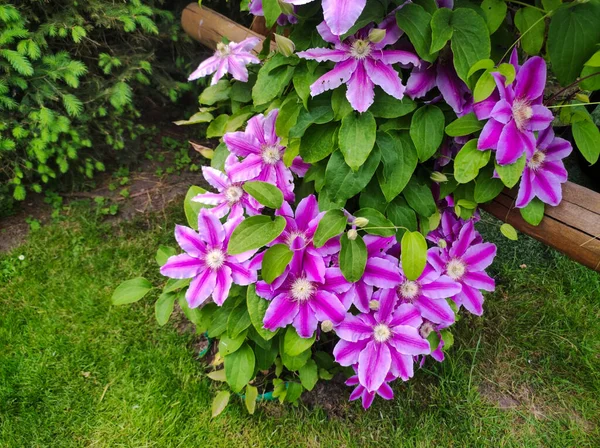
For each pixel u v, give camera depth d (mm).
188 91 1620
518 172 589
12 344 979
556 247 650
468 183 688
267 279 648
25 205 1340
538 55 624
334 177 625
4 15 1056
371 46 584
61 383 917
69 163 1351
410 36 558
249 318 736
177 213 1331
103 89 1313
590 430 878
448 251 756
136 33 1378
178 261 701
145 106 1685
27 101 1175
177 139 1605
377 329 706
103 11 1214
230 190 723
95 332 1007
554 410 908
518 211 677
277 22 705
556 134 803
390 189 635
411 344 700
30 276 1130
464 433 860
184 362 951
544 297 1094
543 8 589
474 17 563
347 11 483
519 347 1002
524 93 591
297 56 645
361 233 683
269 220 669
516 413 900
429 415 882
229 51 762
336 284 680
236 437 847
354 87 583
